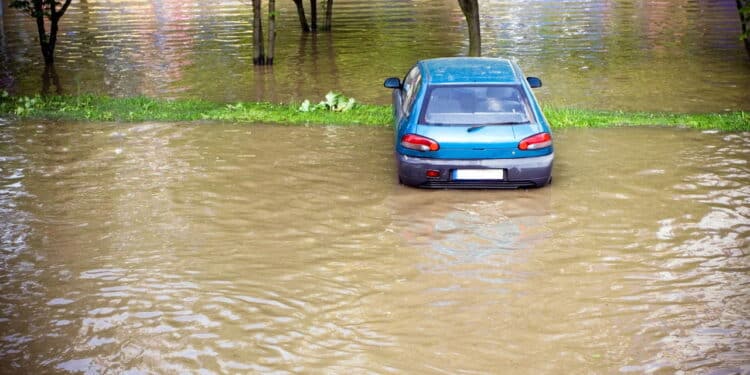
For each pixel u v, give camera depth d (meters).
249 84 16.58
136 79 17.36
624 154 10.92
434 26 24.45
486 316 6.61
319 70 17.97
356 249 7.98
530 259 7.70
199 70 18.25
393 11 28.36
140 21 26.86
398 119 10.30
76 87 16.64
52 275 7.47
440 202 9.26
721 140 11.50
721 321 6.47
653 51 19.58
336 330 6.40
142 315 6.69
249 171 10.42
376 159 10.90
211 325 6.51
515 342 6.19
